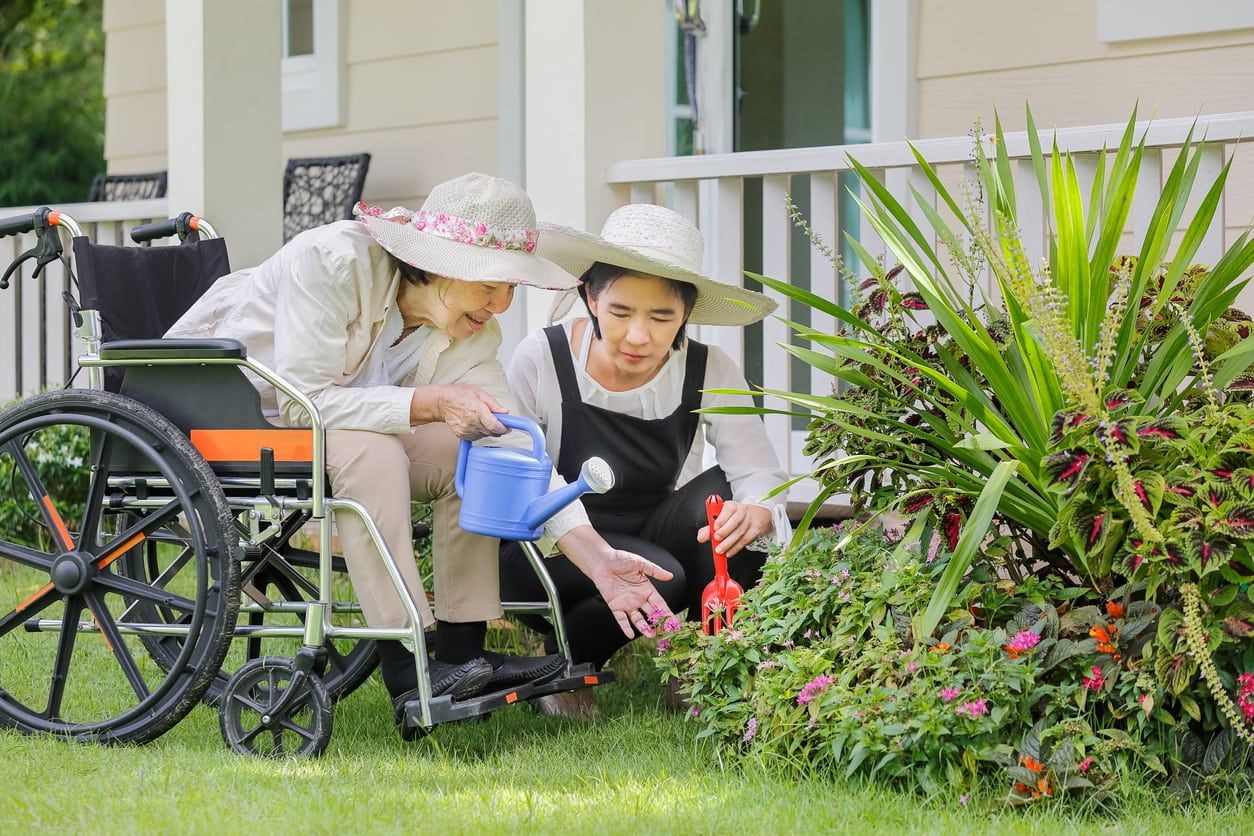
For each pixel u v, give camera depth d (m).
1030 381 3.32
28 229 3.70
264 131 6.03
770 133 6.88
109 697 4.03
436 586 3.62
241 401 3.44
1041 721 3.04
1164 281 3.54
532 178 5.26
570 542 3.65
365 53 7.61
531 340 4.09
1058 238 3.34
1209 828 2.80
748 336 6.97
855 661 3.22
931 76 5.98
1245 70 5.27
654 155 5.32
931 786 3.02
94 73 19.14
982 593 3.29
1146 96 5.49
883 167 4.85
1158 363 3.37
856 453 3.67
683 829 2.77
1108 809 2.95
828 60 6.74
